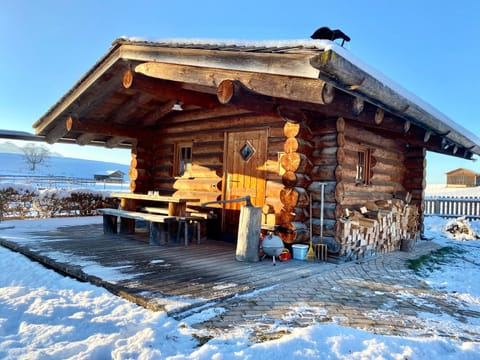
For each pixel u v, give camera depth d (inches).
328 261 201.6
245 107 173.2
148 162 343.0
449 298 143.4
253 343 95.0
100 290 140.6
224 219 268.7
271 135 237.8
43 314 113.3
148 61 209.5
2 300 125.6
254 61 150.9
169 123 326.3
